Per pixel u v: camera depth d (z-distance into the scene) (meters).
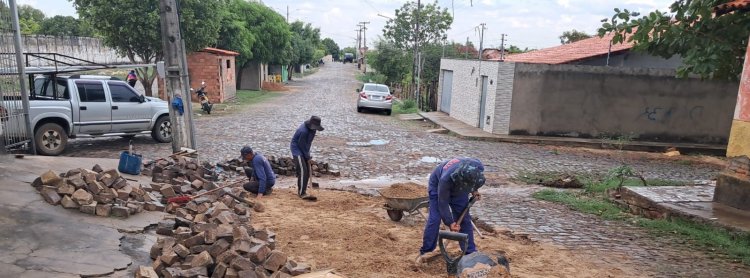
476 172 5.46
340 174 11.93
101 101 13.33
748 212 8.54
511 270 5.83
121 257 4.91
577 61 20.58
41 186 6.10
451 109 24.75
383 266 5.62
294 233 6.72
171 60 11.17
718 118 19.50
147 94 24.02
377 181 11.45
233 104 29.16
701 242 7.43
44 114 12.13
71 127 12.70
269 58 43.16
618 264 6.36
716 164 16.41
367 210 8.44
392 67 45.66
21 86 8.54
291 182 10.89
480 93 20.66
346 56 131.75
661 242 7.48
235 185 9.44
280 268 4.94
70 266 4.52
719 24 9.23
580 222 8.55
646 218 9.07
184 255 4.87
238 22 35.88
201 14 23.55
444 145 16.97
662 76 19.22
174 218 6.32
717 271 6.23
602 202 10.13
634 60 20.62
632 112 19.45
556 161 15.18
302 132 8.89
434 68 42.09
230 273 4.59
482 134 19.11
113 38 22.17
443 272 5.58
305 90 44.56
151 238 5.64
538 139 18.67
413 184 8.00
